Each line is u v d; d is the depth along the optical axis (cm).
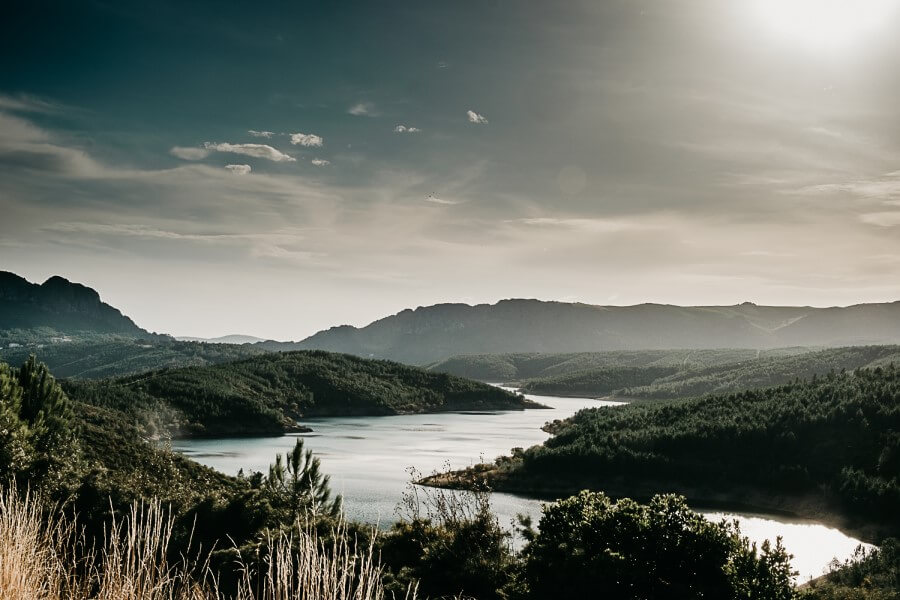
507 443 14550
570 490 9569
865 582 4634
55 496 1675
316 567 402
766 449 9769
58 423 4300
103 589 446
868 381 11588
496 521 1814
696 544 1769
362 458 11619
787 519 8219
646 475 9750
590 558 1712
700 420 11181
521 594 1636
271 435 16838
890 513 7675
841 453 9262
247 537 1991
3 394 3981
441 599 1481
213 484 4928
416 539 1725
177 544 1262
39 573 462
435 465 10631
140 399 17112
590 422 13438
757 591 1733
